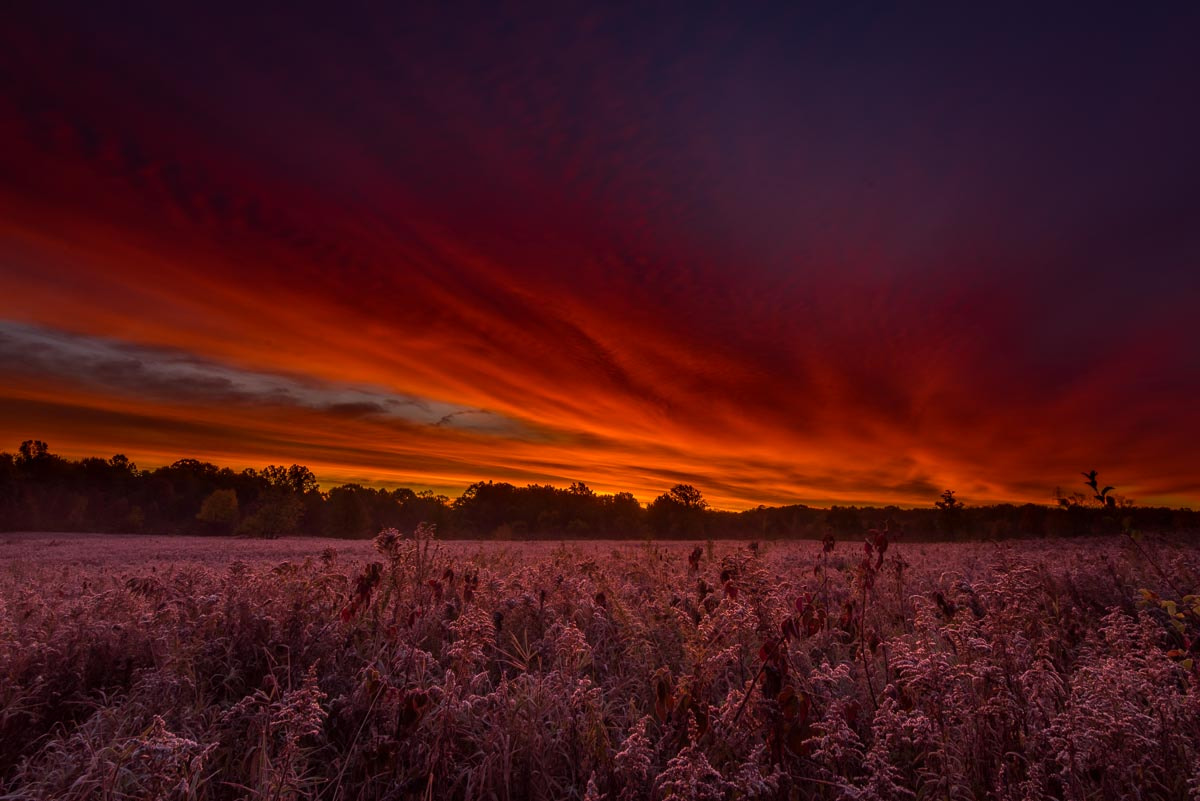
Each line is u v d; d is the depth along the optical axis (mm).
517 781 2670
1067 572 5746
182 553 23797
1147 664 2916
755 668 3350
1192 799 2086
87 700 3197
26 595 5230
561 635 3928
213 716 2990
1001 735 2418
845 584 6094
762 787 2072
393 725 2912
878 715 2438
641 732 2400
